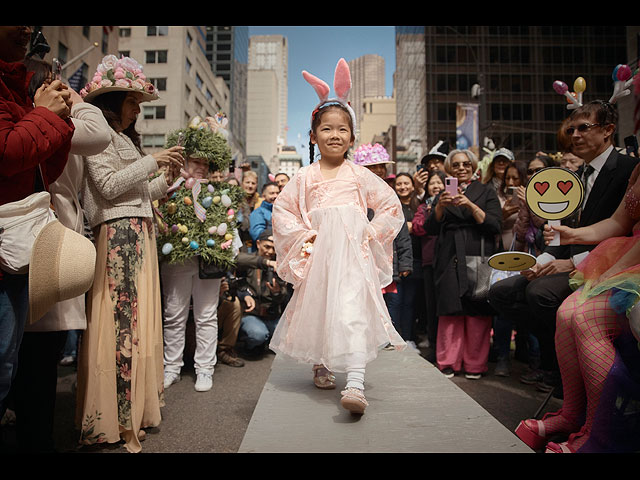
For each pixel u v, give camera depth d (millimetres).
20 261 1889
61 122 2000
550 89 42438
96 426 2576
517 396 3689
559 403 3467
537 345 4137
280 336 2613
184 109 43500
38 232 1963
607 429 1969
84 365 2693
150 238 3070
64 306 2465
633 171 2410
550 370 3447
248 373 4562
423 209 5113
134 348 2721
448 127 42812
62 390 3908
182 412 3355
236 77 88688
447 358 4355
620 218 2467
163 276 4086
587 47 42312
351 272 2375
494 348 5254
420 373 2967
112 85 2984
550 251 3076
